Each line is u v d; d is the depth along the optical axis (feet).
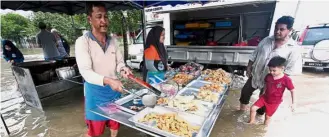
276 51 7.73
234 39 18.42
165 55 8.82
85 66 4.87
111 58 5.58
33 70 12.46
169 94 5.90
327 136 7.88
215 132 8.41
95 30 5.17
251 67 9.05
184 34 20.27
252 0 14.20
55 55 16.14
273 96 7.98
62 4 15.92
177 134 3.86
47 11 15.48
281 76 7.62
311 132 8.22
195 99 5.90
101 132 6.00
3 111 10.86
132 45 21.42
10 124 9.36
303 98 12.09
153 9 20.34
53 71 13.32
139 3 15.85
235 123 9.13
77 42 5.03
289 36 7.52
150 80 8.43
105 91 5.60
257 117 9.66
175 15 20.27
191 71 9.74
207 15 18.72
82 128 8.95
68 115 10.32
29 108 11.28
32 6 13.05
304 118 9.46
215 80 8.11
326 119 9.31
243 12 16.57
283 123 9.04
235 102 11.75
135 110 5.04
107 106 5.33
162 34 8.30
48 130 8.80
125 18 25.94
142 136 8.17
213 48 15.53
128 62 21.43
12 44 14.76
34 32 54.44
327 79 16.25
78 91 14.15
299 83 15.26
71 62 15.20
